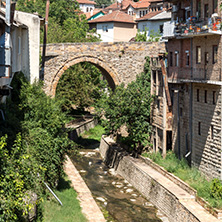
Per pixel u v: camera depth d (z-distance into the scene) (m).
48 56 43.31
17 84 30.64
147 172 33.59
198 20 32.00
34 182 22.72
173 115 36.50
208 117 29.98
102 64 44.78
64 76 55.91
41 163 26.16
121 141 43.50
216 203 25.30
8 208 17.72
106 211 29.67
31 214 21.34
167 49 41.94
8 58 22.91
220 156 28.45
